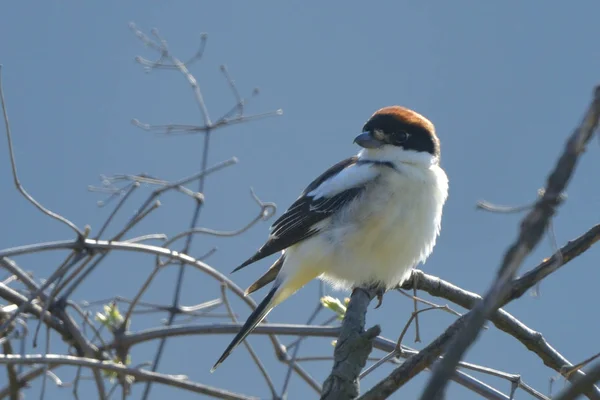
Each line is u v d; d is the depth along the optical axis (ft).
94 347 30.83
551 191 13.25
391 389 19.65
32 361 27.86
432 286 29.37
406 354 23.53
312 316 33.35
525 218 13.16
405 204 32.63
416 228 32.76
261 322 34.14
